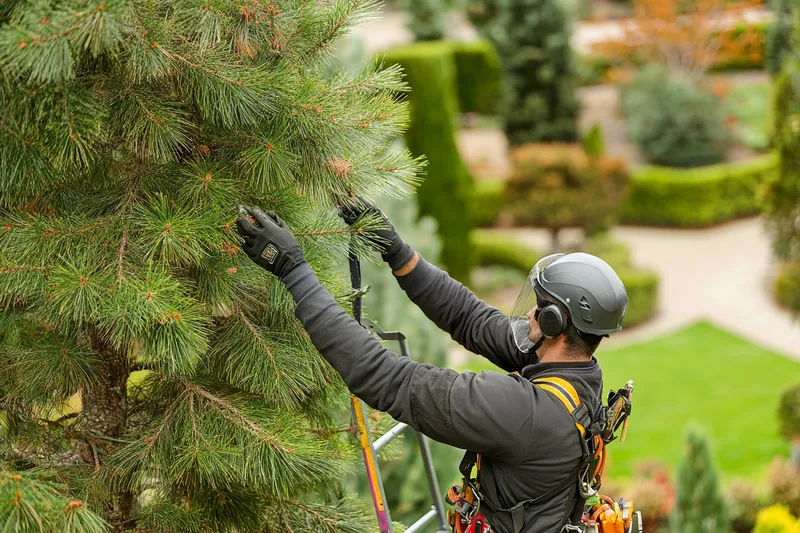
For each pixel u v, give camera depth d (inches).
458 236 650.8
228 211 102.3
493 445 97.6
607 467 478.0
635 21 1043.9
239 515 112.3
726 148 980.6
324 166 107.4
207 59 97.2
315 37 108.4
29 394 104.2
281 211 110.5
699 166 957.8
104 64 96.6
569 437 100.1
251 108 100.3
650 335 671.8
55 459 114.6
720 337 658.8
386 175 114.1
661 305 723.4
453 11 1359.5
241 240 101.2
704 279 769.6
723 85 1021.8
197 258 99.0
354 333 98.2
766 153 984.9
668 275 783.1
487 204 857.5
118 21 84.7
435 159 629.6
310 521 121.6
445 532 126.0
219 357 112.2
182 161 107.8
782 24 951.6
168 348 92.1
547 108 946.7
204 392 109.3
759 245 842.2
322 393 121.9
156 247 95.9
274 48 105.1
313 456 107.4
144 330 93.4
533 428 98.2
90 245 97.8
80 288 91.5
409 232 348.5
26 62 81.9
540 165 727.1
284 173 102.4
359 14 109.3
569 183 735.7
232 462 101.1
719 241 863.7
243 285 113.7
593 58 1219.2
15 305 107.6
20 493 85.0
